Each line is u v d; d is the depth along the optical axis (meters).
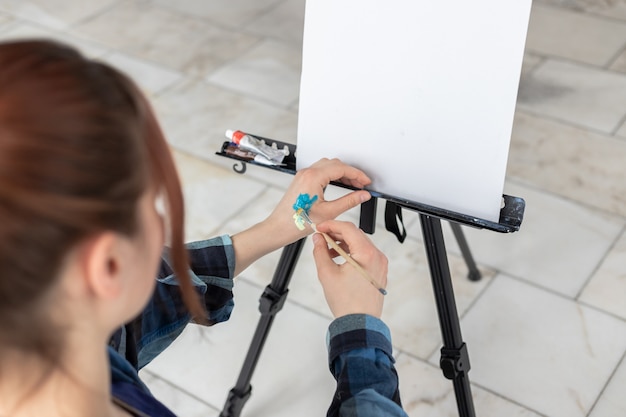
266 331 1.56
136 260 0.46
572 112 2.53
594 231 2.12
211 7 3.18
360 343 0.71
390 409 0.65
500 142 1.01
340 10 1.04
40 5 3.21
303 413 1.73
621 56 2.79
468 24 0.97
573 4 3.07
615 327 1.87
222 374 1.81
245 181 2.33
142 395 0.61
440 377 1.79
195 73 2.79
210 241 0.90
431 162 1.08
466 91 1.01
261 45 2.95
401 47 1.02
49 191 0.39
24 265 0.39
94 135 0.40
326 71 1.09
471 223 1.09
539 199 2.22
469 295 1.96
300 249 1.47
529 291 1.97
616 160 2.34
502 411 1.71
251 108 2.62
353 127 1.12
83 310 0.45
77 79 0.41
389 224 1.19
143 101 0.45
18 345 0.44
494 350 1.83
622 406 1.70
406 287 2.00
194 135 2.50
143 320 0.76
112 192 0.41
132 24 3.08
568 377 1.76
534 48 2.84
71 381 0.47
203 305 0.85
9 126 0.38
